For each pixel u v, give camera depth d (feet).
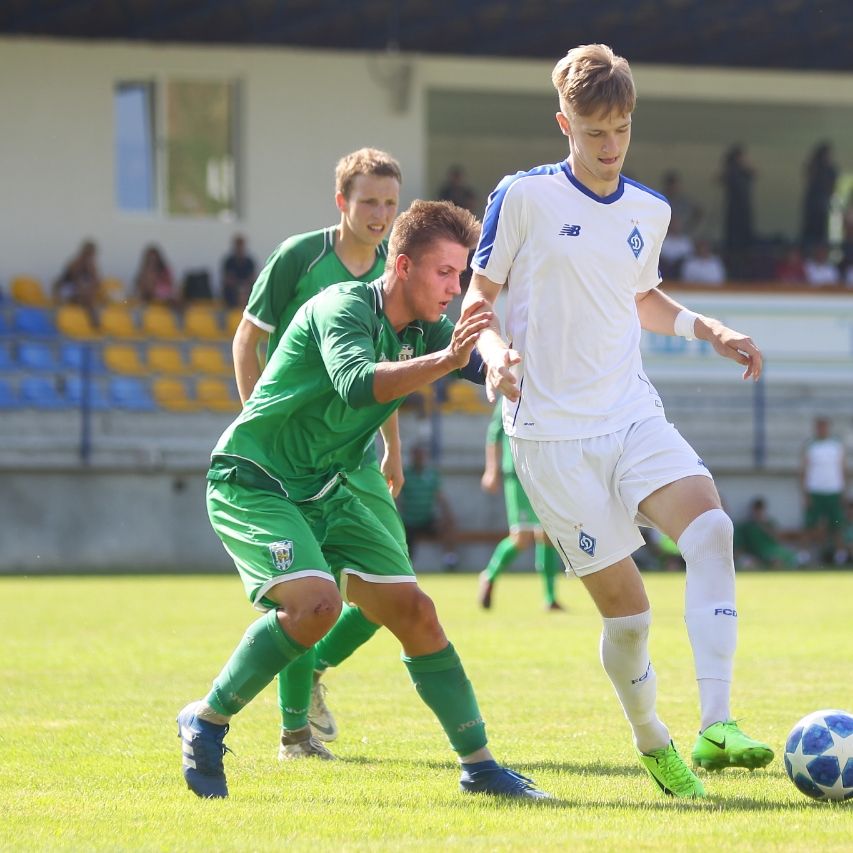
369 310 51.62
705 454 281.95
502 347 47.11
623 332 53.31
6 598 169.27
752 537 255.91
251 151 296.30
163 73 292.61
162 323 273.54
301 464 53.93
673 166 338.95
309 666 62.59
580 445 52.26
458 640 120.47
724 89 321.93
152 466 244.01
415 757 63.31
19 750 64.44
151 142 293.02
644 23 295.07
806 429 289.12
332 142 300.20
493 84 309.01
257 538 51.78
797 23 294.46
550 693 85.61
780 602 167.02
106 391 259.80
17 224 286.05
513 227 52.85
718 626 49.62
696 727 71.00
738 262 311.27
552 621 140.97
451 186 296.51
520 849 42.45
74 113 288.30
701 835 44.50
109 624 134.72
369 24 290.15
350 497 55.26
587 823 47.14
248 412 53.78
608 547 52.19
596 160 51.44
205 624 134.92
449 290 51.96
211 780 52.75
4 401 253.44
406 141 303.48
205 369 270.26
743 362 54.49
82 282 271.69
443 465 255.91
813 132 340.39
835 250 319.68
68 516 241.35
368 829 46.26
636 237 53.01
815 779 50.98
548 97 316.81
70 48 287.28
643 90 318.65
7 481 239.09
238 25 283.59
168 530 245.45
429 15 284.82
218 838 44.83
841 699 81.61
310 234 67.31
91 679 92.53
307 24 284.20
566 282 52.29
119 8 274.77
